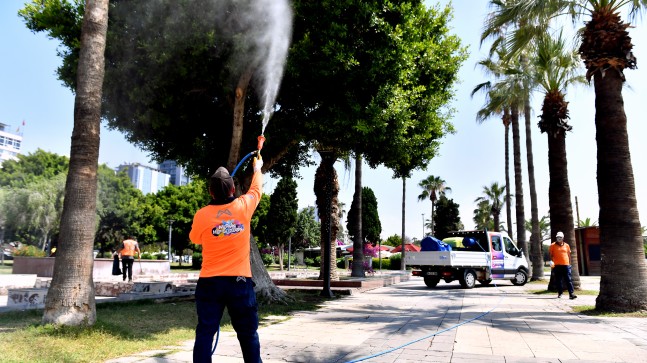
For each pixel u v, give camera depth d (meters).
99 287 14.11
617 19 10.21
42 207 34.59
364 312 9.84
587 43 10.52
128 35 9.43
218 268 3.19
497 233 20.77
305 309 10.30
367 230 37.38
